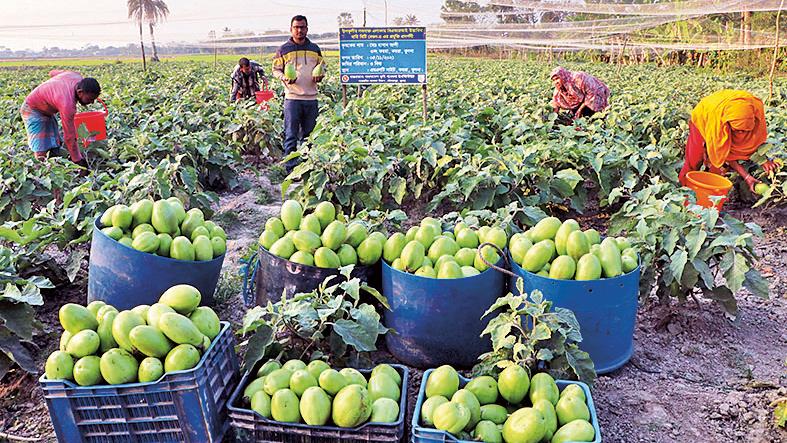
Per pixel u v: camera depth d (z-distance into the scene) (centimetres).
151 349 329
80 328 343
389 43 1017
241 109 1296
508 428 310
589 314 408
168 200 504
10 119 1369
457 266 417
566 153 825
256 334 377
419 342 432
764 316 533
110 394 322
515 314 358
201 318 355
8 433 396
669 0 2655
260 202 918
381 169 764
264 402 332
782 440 374
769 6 1912
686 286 487
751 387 427
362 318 393
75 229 582
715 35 3130
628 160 821
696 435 382
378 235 459
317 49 1029
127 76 3062
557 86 1227
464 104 1315
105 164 983
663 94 1647
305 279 443
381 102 1370
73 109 820
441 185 847
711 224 482
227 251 696
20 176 718
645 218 536
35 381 448
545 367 371
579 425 304
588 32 3312
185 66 4756
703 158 789
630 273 415
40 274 583
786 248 680
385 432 316
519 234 445
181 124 1238
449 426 307
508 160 758
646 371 450
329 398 327
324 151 784
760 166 807
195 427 330
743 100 719
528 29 3108
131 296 468
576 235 415
